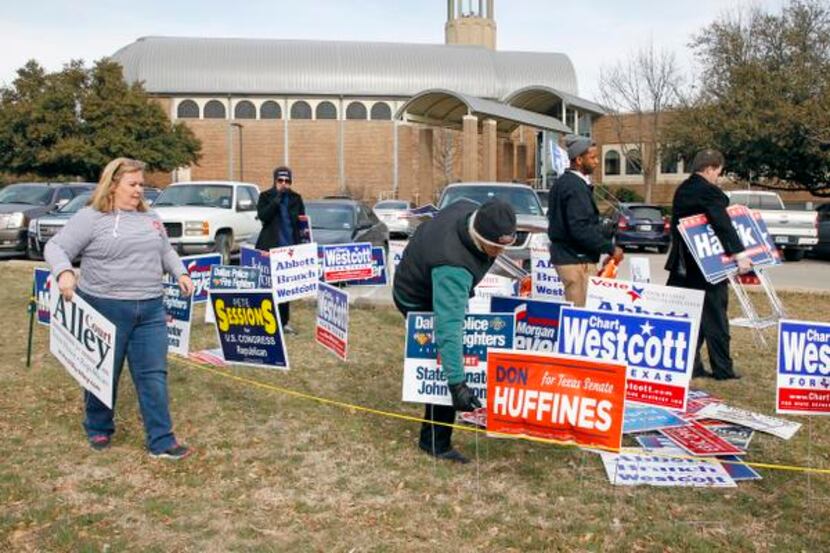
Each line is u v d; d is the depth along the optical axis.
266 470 5.12
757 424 5.98
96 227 5.04
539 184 47.81
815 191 32.34
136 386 5.30
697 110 33.66
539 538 4.20
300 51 67.12
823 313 11.56
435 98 43.53
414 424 6.05
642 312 5.78
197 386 6.97
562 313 5.35
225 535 4.24
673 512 4.52
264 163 64.06
